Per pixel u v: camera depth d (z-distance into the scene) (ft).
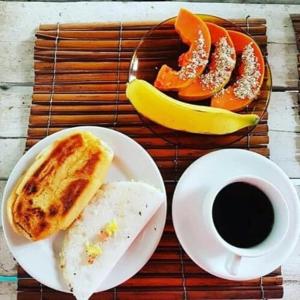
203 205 1.19
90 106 1.38
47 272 1.22
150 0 1.48
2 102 1.41
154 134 1.36
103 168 1.24
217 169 1.24
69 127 1.37
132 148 1.27
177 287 1.29
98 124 1.37
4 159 1.37
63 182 1.24
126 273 1.22
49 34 1.43
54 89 1.40
